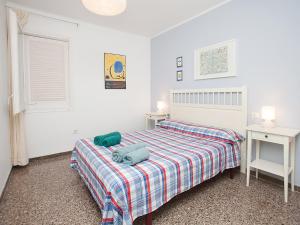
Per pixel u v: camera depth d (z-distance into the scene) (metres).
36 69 3.03
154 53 4.21
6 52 2.51
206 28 2.98
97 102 3.68
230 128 2.63
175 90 3.56
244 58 2.50
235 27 2.58
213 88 2.88
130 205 1.33
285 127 2.15
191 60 3.29
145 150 1.76
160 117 3.79
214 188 2.14
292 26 2.04
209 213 1.69
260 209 1.74
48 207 1.78
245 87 2.44
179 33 3.49
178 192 1.65
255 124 2.38
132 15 3.14
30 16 2.87
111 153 1.92
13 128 2.67
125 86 4.04
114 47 3.82
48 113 3.15
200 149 2.03
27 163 2.88
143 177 1.42
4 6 2.49
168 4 2.77
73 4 2.75
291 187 2.08
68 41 3.27
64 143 3.35
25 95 2.93
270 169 2.04
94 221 1.58
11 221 1.59
